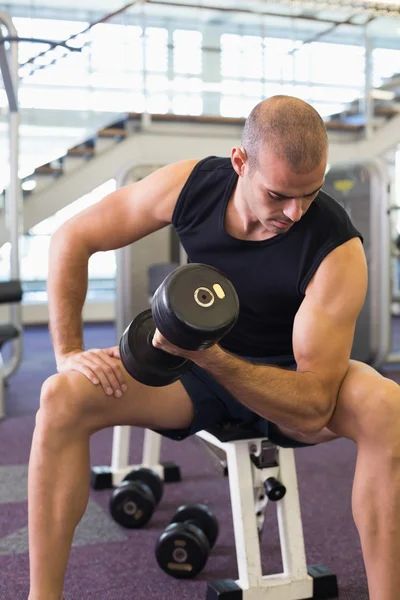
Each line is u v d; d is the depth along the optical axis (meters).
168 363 1.04
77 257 1.33
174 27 4.95
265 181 1.03
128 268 3.95
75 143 4.72
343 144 5.01
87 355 1.19
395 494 1.06
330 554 1.62
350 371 1.15
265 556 1.64
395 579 1.07
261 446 1.35
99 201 1.36
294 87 5.14
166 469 2.16
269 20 5.07
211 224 1.22
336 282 1.14
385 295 3.87
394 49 5.11
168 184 1.28
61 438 1.12
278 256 1.18
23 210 4.56
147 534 1.76
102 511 1.92
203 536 1.52
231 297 0.93
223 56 5.06
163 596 1.42
